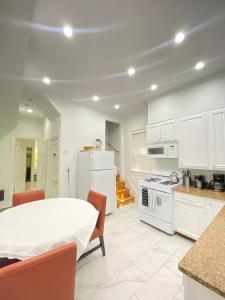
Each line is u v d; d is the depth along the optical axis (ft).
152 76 8.50
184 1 4.34
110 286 5.34
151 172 12.90
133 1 4.32
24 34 4.40
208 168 7.97
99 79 8.78
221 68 7.77
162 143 10.34
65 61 7.07
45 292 2.77
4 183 14.51
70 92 10.52
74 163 12.24
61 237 4.07
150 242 8.00
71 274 3.11
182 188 8.75
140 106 13.62
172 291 5.13
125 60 7.06
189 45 6.15
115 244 7.84
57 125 12.32
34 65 7.37
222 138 7.50
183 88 9.62
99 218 6.75
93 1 4.29
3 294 2.38
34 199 7.51
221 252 2.74
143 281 5.54
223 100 7.93
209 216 7.08
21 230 4.38
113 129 17.85
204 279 2.11
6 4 3.61
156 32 5.47
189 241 8.02
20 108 14.57
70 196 11.88
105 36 5.61
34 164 25.17
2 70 5.99
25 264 2.56
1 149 14.44
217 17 4.91
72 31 5.34
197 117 8.46
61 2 4.30
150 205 9.72
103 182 11.48
